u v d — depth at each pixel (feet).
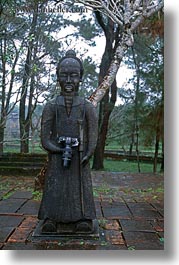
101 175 28.66
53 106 11.71
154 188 21.89
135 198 18.34
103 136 38.29
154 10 18.01
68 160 11.44
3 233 11.84
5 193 19.13
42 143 11.65
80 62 12.00
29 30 30.96
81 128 11.63
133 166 44.55
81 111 11.70
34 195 18.31
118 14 18.74
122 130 46.42
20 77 31.58
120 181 25.21
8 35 28.17
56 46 33.91
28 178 25.26
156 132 36.35
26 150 39.50
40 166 27.68
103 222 13.26
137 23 18.25
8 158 28.81
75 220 11.40
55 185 11.59
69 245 10.80
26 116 44.96
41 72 32.12
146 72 36.70
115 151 56.24
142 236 11.74
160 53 35.40
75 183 11.59
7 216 14.07
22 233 11.85
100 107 38.68
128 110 41.88
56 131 11.68
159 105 35.73
